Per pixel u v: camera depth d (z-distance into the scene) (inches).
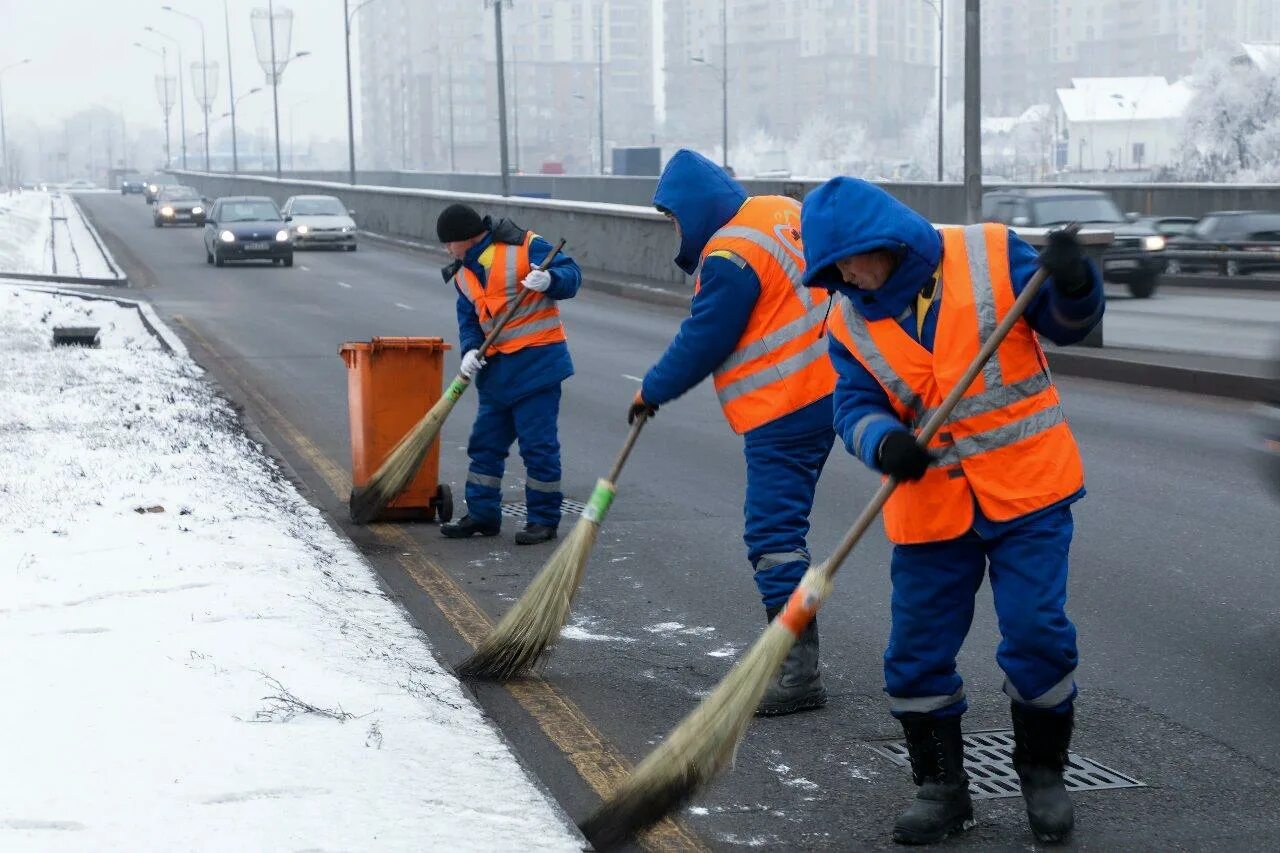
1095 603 265.7
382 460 343.0
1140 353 619.8
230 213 1379.2
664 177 213.2
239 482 337.1
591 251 1179.9
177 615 217.9
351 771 161.9
